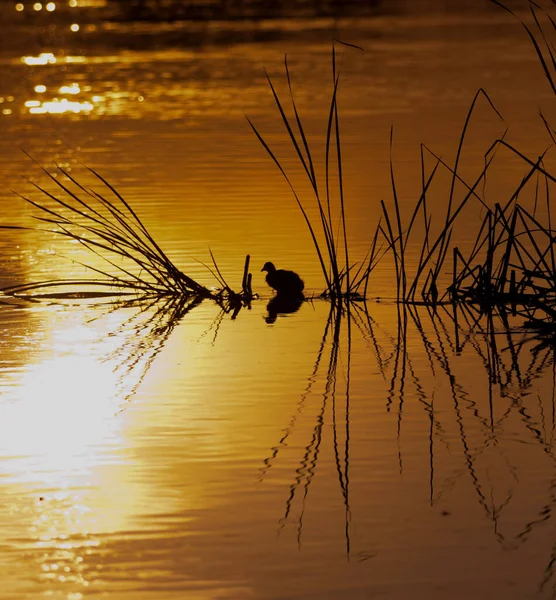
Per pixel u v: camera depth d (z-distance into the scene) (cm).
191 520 3184
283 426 3903
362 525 3147
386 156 9038
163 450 3697
